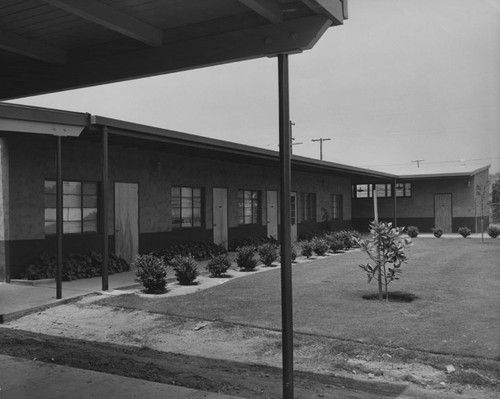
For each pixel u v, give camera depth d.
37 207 10.81
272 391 4.52
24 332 7.06
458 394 4.49
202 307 7.88
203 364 5.54
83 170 11.83
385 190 30.02
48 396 4.28
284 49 4.18
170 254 13.73
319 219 24.58
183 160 15.23
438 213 28.42
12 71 5.53
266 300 8.38
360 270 12.11
